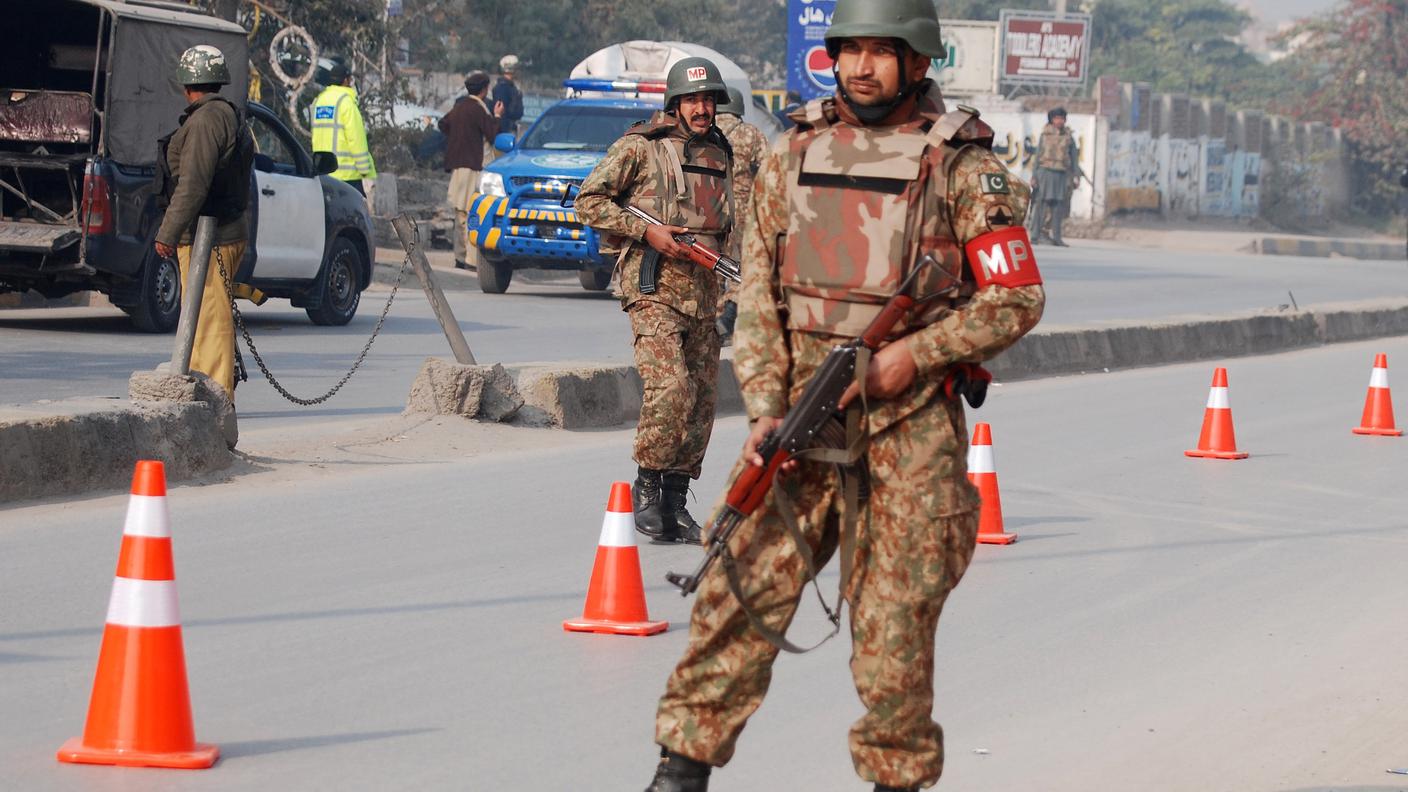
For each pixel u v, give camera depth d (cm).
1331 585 822
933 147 405
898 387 396
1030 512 995
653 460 859
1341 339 2255
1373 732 590
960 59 5828
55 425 911
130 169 1568
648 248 842
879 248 403
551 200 2159
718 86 838
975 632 716
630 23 4678
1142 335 1883
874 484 402
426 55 3978
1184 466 1174
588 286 2372
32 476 898
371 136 2948
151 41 1581
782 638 404
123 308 1617
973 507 409
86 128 1702
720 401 1368
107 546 807
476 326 1864
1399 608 776
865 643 405
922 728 411
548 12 4566
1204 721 598
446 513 920
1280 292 2866
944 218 404
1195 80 10138
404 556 816
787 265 411
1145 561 866
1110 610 760
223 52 1667
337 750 536
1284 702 624
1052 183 4128
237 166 1057
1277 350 2114
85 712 565
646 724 571
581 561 816
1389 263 4178
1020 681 643
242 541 836
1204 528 957
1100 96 5538
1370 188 7306
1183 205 6131
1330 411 1502
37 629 670
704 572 408
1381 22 7300
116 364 1396
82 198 1552
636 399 1301
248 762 521
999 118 5428
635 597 696
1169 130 6019
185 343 1012
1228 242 4975
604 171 834
